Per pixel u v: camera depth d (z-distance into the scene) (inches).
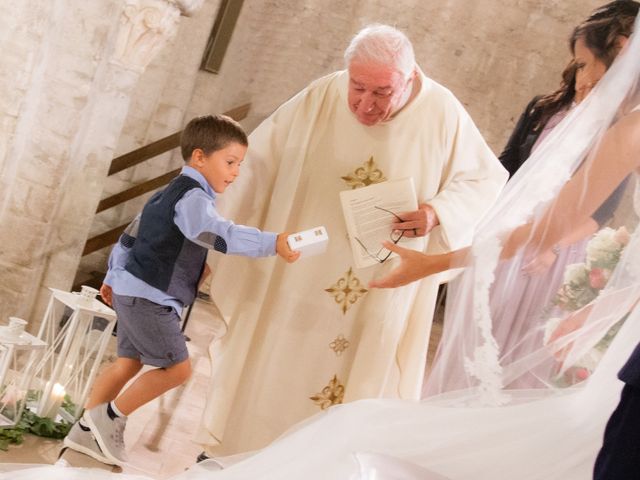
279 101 457.1
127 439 176.2
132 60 228.7
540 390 85.0
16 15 203.3
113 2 214.1
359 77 143.0
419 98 153.3
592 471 74.0
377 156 153.4
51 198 219.1
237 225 146.3
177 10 230.2
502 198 95.5
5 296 221.5
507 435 79.6
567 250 92.6
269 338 157.9
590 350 88.0
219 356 158.4
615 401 76.6
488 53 455.5
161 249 150.3
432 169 154.5
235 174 153.3
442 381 91.1
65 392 169.6
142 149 314.5
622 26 114.0
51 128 216.5
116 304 153.6
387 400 86.8
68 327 168.6
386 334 155.2
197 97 405.4
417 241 153.8
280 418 157.9
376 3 454.3
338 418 84.5
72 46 214.2
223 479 83.8
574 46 119.0
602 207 92.0
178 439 186.7
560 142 93.3
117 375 155.8
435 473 75.9
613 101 90.6
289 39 452.8
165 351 152.2
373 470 73.5
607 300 87.0
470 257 92.0
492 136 461.7
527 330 90.6
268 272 155.9
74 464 151.1
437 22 455.5
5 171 213.9
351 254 154.3
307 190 155.8
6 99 206.5
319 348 156.6
